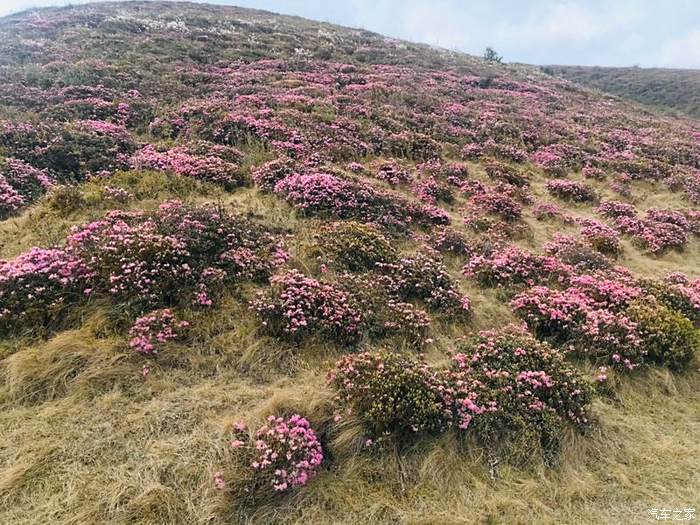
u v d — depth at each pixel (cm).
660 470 517
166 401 511
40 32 2517
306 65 2508
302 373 580
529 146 1838
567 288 858
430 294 773
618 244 1100
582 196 1416
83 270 634
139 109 1547
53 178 1045
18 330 570
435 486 466
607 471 514
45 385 509
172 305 641
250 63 2428
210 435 474
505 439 522
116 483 419
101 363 536
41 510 394
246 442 461
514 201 1258
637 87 5253
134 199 944
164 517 399
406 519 428
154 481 421
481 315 776
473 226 1112
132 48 2312
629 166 1694
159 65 2078
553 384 580
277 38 3114
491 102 2416
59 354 534
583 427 558
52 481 417
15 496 403
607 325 709
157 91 1761
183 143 1335
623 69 6228
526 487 476
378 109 1889
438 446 500
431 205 1170
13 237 775
